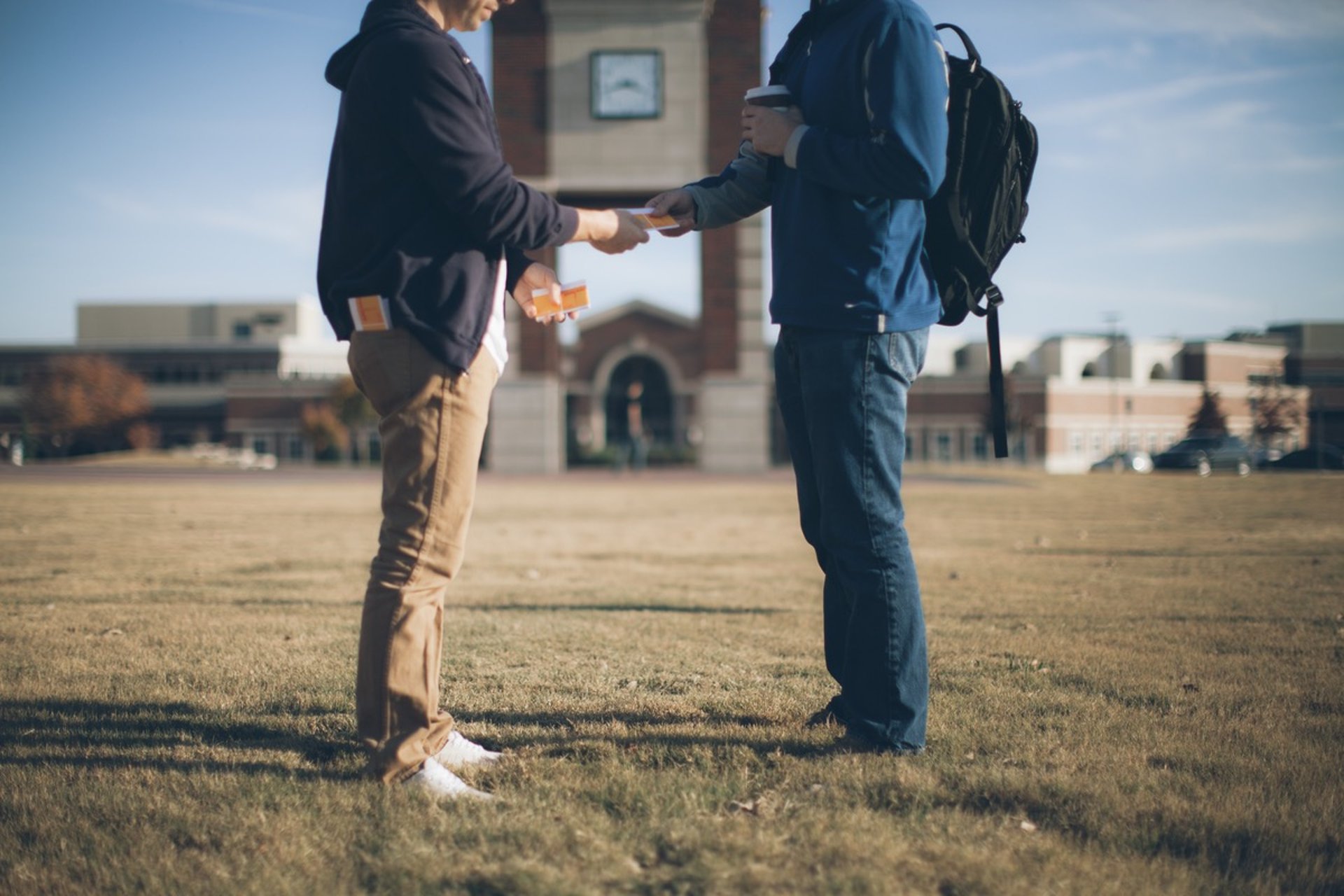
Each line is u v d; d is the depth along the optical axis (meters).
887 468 2.30
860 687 2.34
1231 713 2.69
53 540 7.41
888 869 1.66
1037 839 1.80
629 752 2.33
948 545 7.70
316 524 9.10
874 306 2.24
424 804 1.96
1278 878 1.64
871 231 2.25
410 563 2.12
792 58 2.52
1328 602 4.71
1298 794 2.04
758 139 2.32
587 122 20.89
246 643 3.62
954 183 2.32
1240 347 61.09
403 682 2.12
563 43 20.86
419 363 2.08
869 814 1.90
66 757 2.29
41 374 58.34
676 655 3.47
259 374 64.50
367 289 2.06
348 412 52.44
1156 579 5.61
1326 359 61.53
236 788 2.07
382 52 2.01
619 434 49.69
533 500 13.20
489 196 2.03
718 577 5.81
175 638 3.69
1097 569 6.11
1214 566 6.21
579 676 3.14
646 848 1.76
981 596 4.98
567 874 1.65
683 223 2.60
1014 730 2.50
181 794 2.04
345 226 2.10
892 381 2.29
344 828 1.85
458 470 2.13
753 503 12.97
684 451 36.12
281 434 57.72
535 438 21.81
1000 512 11.69
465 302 2.09
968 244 2.35
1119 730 2.50
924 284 2.33
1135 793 2.03
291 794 2.04
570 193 21.50
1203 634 3.88
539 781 2.11
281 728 2.55
